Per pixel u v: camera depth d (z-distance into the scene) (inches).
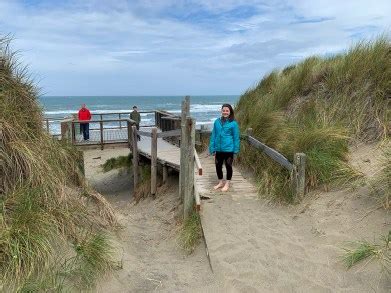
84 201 226.2
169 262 208.2
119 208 370.9
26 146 191.3
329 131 289.7
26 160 188.1
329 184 247.8
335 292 159.6
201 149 445.1
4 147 185.5
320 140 280.5
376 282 157.9
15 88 210.7
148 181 392.8
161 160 368.5
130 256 207.5
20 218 164.9
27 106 217.5
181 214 273.9
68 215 189.2
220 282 180.1
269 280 175.2
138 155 431.5
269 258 192.7
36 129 215.8
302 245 200.8
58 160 223.3
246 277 180.1
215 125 286.8
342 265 174.9
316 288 164.6
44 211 178.1
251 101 471.5
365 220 200.8
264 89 490.3
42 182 188.7
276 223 231.1
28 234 157.6
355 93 326.3
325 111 336.8
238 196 277.1
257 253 198.5
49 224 171.9
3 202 168.9
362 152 272.8
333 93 353.1
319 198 241.4
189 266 201.2
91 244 181.8
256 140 333.7
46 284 148.2
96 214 227.9
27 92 219.3
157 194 361.7
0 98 196.2
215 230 227.5
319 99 360.2
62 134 362.3
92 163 621.9
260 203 263.4
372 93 311.9
